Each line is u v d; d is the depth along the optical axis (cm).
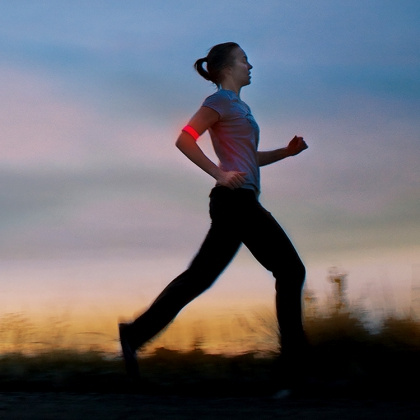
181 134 533
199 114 536
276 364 544
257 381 540
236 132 540
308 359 535
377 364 559
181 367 573
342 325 589
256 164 547
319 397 513
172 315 542
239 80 565
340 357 569
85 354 598
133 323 542
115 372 565
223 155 543
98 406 479
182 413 455
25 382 557
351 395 517
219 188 534
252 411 459
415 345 572
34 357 595
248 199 533
